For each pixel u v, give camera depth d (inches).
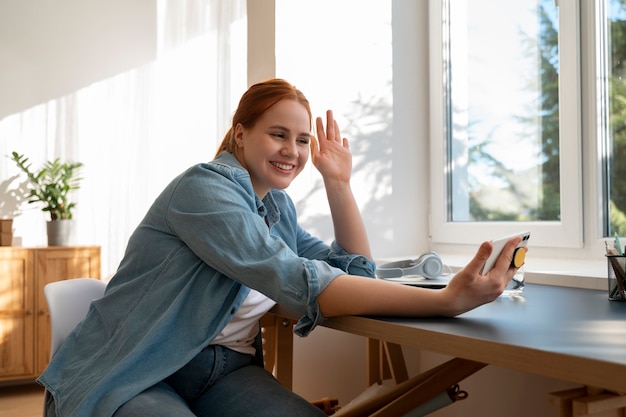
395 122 103.0
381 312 46.4
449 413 92.1
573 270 73.1
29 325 160.2
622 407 50.8
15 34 179.6
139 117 186.2
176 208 53.1
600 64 81.7
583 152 83.7
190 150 167.9
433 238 105.3
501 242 46.1
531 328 40.8
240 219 50.5
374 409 61.7
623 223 80.0
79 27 184.9
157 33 187.6
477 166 100.3
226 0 160.7
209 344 56.4
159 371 49.9
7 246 163.6
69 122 183.5
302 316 52.0
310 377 93.5
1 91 178.2
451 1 104.1
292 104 57.9
